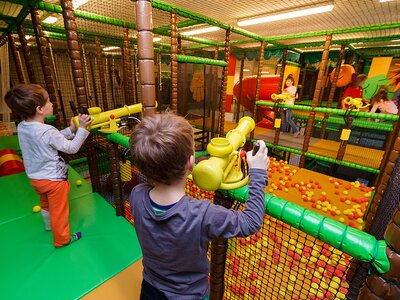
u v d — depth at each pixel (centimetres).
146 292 101
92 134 260
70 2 204
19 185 303
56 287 165
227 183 92
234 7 364
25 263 183
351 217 334
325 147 571
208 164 86
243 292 191
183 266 90
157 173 79
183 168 82
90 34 518
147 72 139
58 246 197
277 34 566
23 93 163
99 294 162
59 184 184
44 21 452
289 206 94
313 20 420
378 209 158
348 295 98
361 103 424
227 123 894
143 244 92
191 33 578
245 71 1264
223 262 134
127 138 187
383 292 79
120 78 911
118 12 395
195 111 589
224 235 82
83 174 450
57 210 188
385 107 743
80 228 223
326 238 85
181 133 78
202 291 99
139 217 89
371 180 561
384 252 75
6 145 449
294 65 811
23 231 217
